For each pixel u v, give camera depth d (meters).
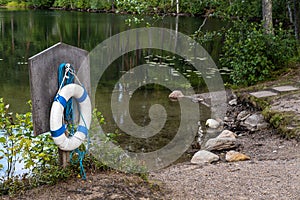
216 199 3.77
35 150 3.89
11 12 38.34
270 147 5.81
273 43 9.48
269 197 3.80
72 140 3.70
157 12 10.84
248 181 4.28
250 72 9.50
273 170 4.62
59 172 3.67
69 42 19.98
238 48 9.61
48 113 3.59
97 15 34.44
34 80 3.43
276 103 7.30
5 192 3.56
